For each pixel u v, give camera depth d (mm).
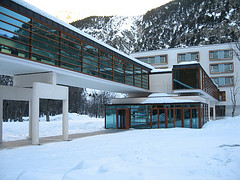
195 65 28125
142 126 26078
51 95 15281
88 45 20156
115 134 19469
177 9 141625
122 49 147750
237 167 7199
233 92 50844
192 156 9062
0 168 7977
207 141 13219
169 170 7184
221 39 103750
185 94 30312
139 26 160500
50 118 45094
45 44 15391
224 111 54250
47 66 15227
